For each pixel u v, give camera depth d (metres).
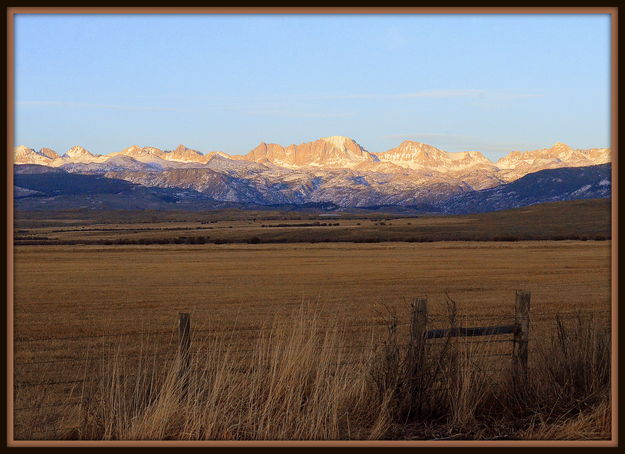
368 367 16.48
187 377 15.52
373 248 187.88
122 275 100.06
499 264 116.44
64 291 73.06
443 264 118.88
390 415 15.37
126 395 15.91
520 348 16.47
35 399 18.95
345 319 40.25
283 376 15.45
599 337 17.27
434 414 15.71
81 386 21.44
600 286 70.50
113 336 37.16
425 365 15.79
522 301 16.47
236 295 66.00
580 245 188.00
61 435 14.99
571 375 16.56
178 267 119.12
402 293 65.44
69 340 35.50
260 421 14.48
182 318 15.84
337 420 14.91
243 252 173.50
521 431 15.02
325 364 15.91
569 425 14.99
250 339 33.69
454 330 16.03
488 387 16.36
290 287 75.44
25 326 41.91
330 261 133.12
